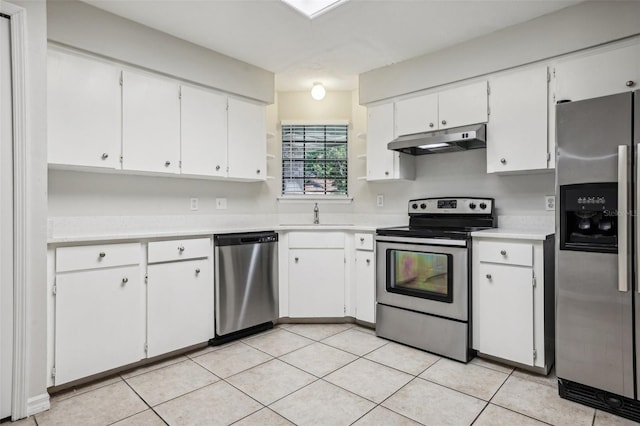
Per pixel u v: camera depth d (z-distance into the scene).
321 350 2.66
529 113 2.53
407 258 2.78
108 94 2.42
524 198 2.81
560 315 1.99
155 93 2.65
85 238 2.11
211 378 2.22
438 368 2.35
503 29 2.63
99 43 2.35
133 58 2.51
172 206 3.04
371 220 3.80
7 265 1.81
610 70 2.21
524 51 2.53
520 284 2.26
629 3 2.14
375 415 1.81
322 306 3.22
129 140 2.51
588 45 2.28
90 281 2.13
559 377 1.98
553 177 2.68
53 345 2.00
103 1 2.27
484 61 2.72
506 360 2.38
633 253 1.76
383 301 2.89
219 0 2.27
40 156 1.90
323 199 3.93
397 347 2.72
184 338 2.57
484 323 2.42
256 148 3.34
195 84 2.90
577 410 1.86
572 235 1.99
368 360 2.48
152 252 2.41
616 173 1.81
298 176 3.96
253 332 3.02
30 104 1.87
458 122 2.86
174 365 2.41
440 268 2.58
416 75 3.09
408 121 3.15
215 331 2.76
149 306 2.39
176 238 2.54
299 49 2.96
